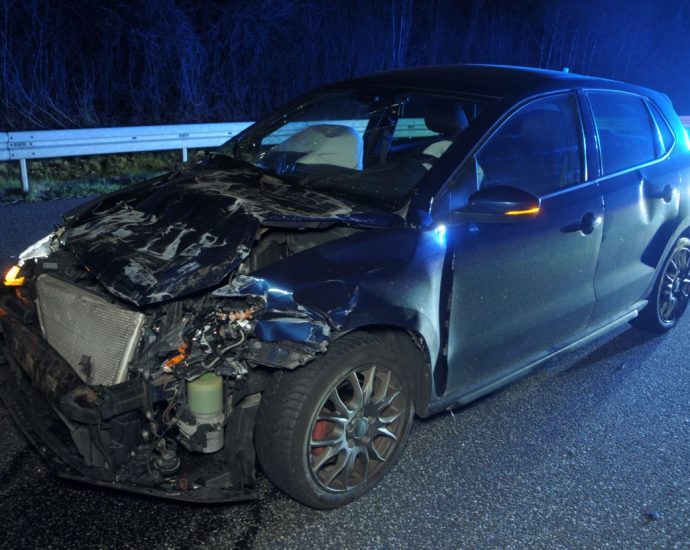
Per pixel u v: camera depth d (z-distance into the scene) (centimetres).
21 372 339
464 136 356
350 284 296
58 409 277
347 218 318
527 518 315
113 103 1288
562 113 401
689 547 303
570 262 391
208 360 275
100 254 306
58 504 305
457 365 347
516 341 374
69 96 1258
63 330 311
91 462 279
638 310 475
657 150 469
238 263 290
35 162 964
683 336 521
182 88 1302
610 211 412
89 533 288
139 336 284
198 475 288
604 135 425
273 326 275
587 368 464
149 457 282
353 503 317
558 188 388
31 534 286
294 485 294
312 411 288
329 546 289
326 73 1468
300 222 310
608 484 343
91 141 892
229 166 404
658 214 456
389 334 318
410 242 321
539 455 364
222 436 286
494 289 351
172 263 294
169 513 303
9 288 359
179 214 330
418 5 1619
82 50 1292
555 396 425
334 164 387
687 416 411
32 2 1231
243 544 287
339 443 302
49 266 341
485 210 331
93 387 273
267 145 426
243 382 285
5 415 374
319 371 288
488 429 385
